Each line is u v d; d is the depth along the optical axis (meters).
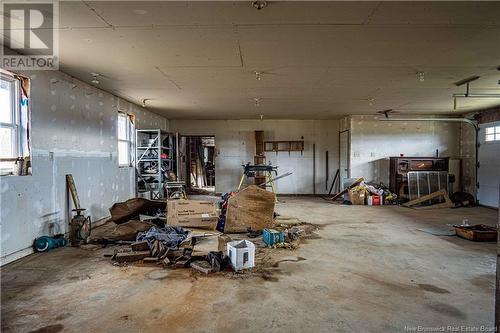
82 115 4.96
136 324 2.21
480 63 4.02
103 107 5.66
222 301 2.57
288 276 3.11
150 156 7.65
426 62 3.99
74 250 3.95
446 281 3.00
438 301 2.58
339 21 2.77
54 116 4.26
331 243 4.33
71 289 2.79
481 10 2.55
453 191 8.59
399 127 8.90
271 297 2.64
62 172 4.43
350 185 8.45
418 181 8.12
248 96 6.24
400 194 8.24
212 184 14.08
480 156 8.00
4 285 2.87
